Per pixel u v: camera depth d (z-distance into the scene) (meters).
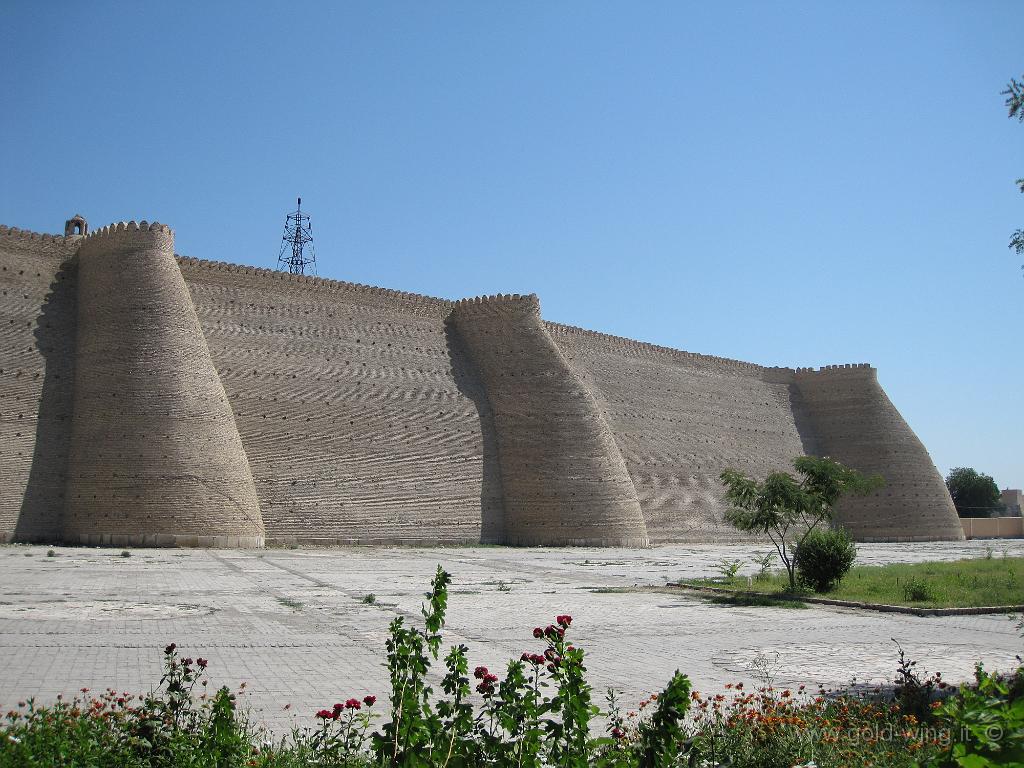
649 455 54.16
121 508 33.25
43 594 17.27
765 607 18.94
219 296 41.56
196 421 34.81
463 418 46.16
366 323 46.06
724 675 11.18
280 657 11.55
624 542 44.97
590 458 45.28
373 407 43.31
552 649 6.26
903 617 17.62
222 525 34.41
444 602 6.39
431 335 48.41
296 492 39.31
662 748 6.01
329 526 39.75
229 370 39.78
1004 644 14.11
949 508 63.28
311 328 43.81
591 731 8.31
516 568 28.62
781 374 68.19
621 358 57.97
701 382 61.91
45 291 37.25
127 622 14.12
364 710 8.84
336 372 43.16
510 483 45.81
